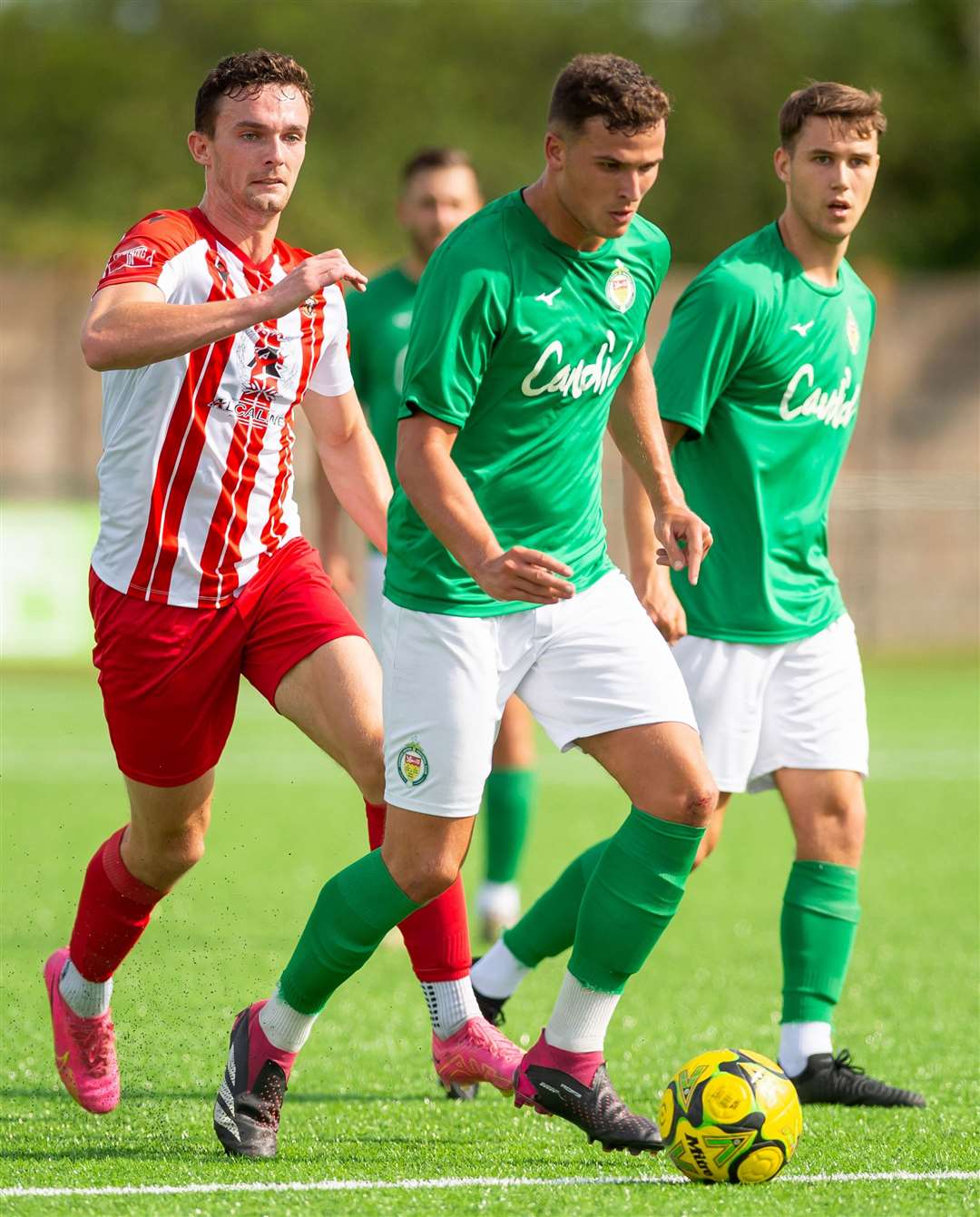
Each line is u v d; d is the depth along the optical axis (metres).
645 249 13.67
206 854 32.44
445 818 13.30
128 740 14.95
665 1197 12.33
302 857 32.31
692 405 16.64
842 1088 16.16
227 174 14.41
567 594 12.11
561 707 13.66
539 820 38.25
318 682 14.56
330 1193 12.38
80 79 140.12
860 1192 12.53
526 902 28.17
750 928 26.42
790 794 17.23
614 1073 17.48
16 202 136.50
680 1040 18.94
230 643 14.83
